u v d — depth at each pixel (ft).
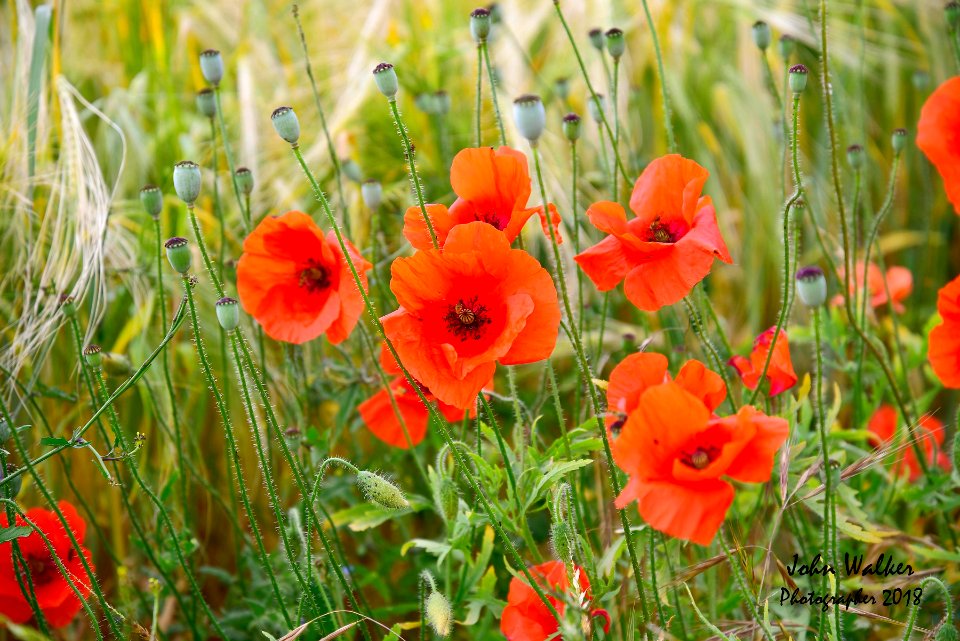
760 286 5.11
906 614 3.71
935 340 3.49
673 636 3.45
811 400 4.07
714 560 3.33
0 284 4.16
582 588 3.33
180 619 4.19
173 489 4.05
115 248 4.23
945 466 4.02
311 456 3.83
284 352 3.94
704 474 3.01
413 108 4.88
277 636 3.78
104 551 4.22
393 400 3.64
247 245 3.51
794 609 3.53
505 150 3.39
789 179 4.75
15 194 4.09
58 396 3.90
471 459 3.61
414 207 3.37
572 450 3.49
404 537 4.12
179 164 3.37
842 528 3.47
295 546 3.93
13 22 4.48
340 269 3.44
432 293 3.22
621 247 3.32
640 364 3.19
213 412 4.32
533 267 3.21
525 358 3.20
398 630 3.48
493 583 3.56
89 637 4.02
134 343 4.19
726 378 3.53
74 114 4.16
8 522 3.41
